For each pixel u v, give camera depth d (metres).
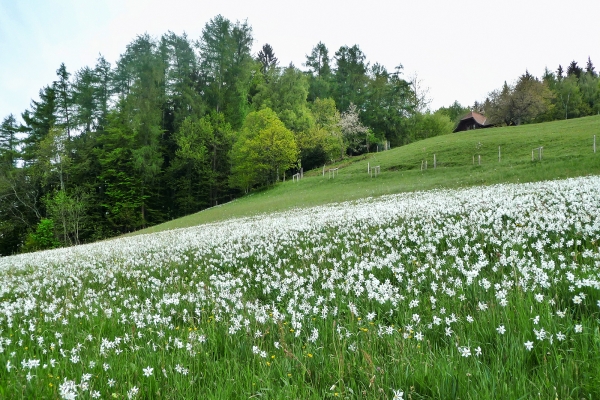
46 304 8.42
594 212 9.66
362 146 93.81
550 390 2.88
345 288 6.37
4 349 5.25
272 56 123.06
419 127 105.75
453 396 3.11
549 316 3.91
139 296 8.70
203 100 88.44
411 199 21.81
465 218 10.93
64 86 82.44
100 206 70.75
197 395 3.60
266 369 4.00
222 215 42.47
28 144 77.75
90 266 14.36
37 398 3.65
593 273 5.08
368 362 3.64
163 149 81.94
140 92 78.62
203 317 6.01
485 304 4.66
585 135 41.47
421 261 7.87
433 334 4.41
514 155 40.88
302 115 81.56
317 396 3.30
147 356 4.62
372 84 108.06
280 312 6.05
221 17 91.94
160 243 18.72
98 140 73.62
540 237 8.09
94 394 3.65
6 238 67.19
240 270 9.81
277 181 67.69
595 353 3.26
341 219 15.40
